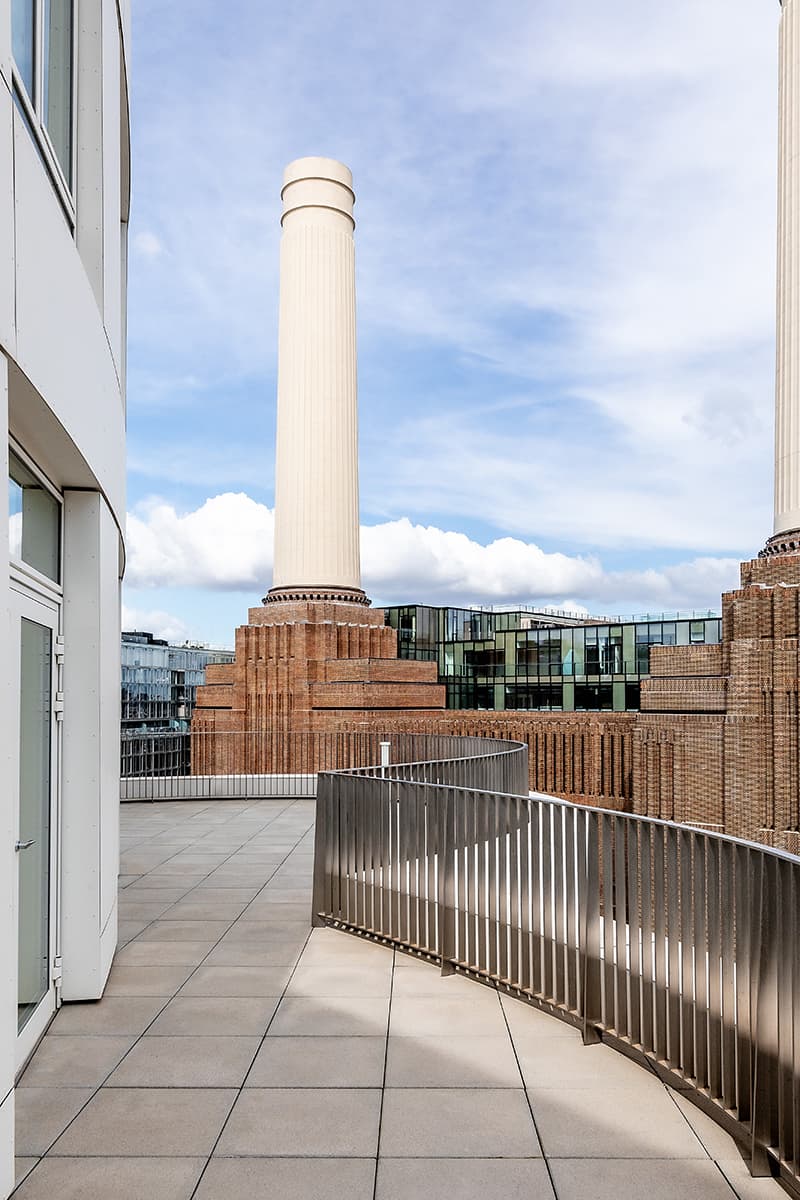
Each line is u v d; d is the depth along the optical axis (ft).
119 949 27.32
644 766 128.67
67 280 17.76
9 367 13.85
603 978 19.88
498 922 23.48
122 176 38.09
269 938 28.53
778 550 119.14
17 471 18.84
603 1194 13.91
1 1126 12.30
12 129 13.29
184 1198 13.89
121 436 30.14
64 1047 19.75
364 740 111.75
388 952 26.96
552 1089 17.53
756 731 118.42
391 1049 19.54
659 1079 17.94
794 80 116.47
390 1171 14.61
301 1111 16.69
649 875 18.60
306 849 44.60
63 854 22.63
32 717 20.42
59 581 22.94
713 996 16.31
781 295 118.62
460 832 24.88
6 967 12.63
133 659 225.97
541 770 139.23
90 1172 14.62
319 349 125.90
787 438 118.21
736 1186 14.12
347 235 128.26
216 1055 19.25
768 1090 14.44
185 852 43.78
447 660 171.42
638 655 150.51
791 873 14.06
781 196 118.93
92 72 23.12
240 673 128.36
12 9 15.74
